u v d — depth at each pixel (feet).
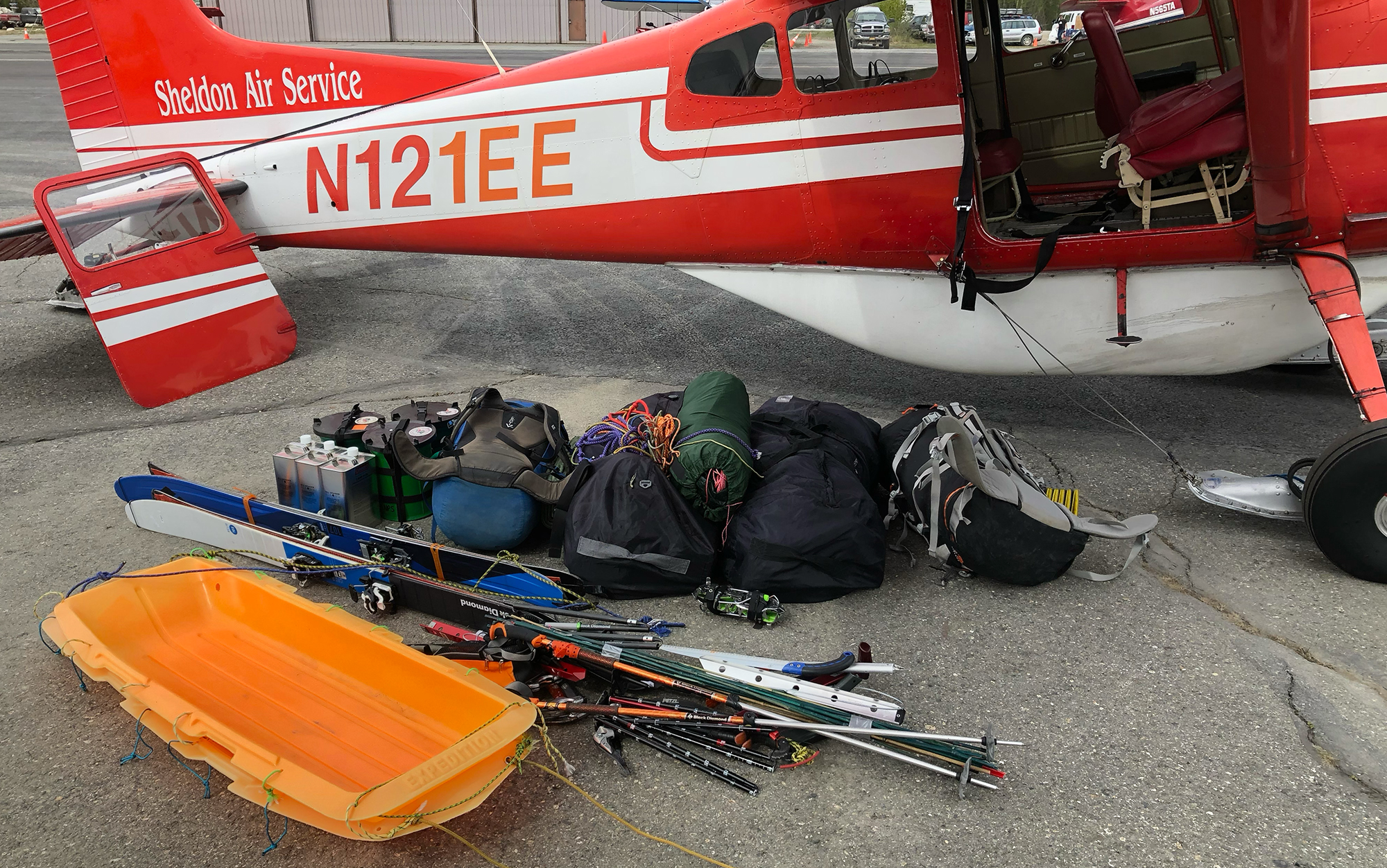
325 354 17.94
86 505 12.09
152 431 14.47
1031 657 8.93
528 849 6.79
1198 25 14.42
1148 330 12.17
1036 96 15.33
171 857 6.73
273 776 6.40
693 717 7.68
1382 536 9.61
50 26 17.56
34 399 15.83
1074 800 7.16
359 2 95.20
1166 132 11.00
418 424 11.53
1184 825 6.89
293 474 11.21
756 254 13.80
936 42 11.44
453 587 9.37
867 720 7.59
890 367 17.02
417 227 16.37
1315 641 9.07
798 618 9.61
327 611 8.45
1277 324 11.78
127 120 18.06
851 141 12.36
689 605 9.81
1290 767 7.45
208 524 10.89
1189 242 11.37
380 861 6.68
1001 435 11.42
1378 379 10.29
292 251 25.98
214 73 17.03
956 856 6.66
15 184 32.35
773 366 17.17
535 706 7.21
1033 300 12.42
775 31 12.44
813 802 7.22
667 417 10.48
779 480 10.07
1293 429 13.98
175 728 7.00
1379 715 8.03
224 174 17.44
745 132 13.05
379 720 7.77
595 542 9.52
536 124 14.58
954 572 10.31
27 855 6.75
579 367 17.26
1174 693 8.39
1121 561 10.57
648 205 14.16
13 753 7.77
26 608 9.82
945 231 12.28
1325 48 10.50
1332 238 11.04
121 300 15.05
